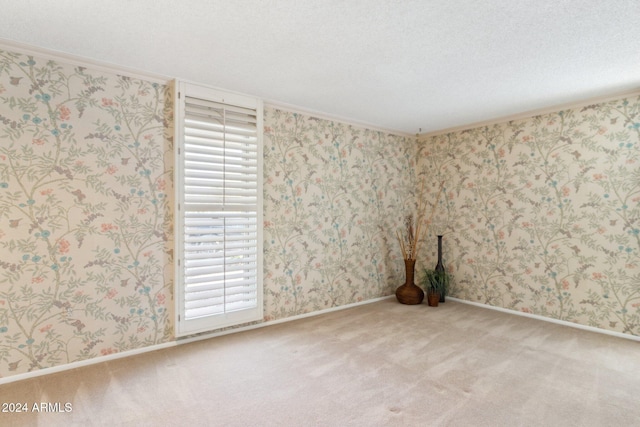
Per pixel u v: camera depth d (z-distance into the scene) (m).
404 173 4.70
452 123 4.20
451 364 2.56
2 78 2.21
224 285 3.05
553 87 3.00
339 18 1.93
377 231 4.39
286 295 3.56
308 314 3.73
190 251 2.88
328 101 3.39
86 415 1.89
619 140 3.15
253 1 1.77
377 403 2.03
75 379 2.28
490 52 2.33
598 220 3.28
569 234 3.47
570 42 2.19
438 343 2.97
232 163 3.09
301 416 1.90
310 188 3.73
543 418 1.89
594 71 2.64
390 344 2.94
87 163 2.49
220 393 2.13
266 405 2.00
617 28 2.01
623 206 3.14
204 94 2.95
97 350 2.53
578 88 3.01
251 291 3.22
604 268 3.25
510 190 3.91
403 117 3.94
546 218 3.63
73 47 2.29
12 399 2.04
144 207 2.72
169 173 2.84
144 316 2.73
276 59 2.46
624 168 3.13
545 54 2.36
